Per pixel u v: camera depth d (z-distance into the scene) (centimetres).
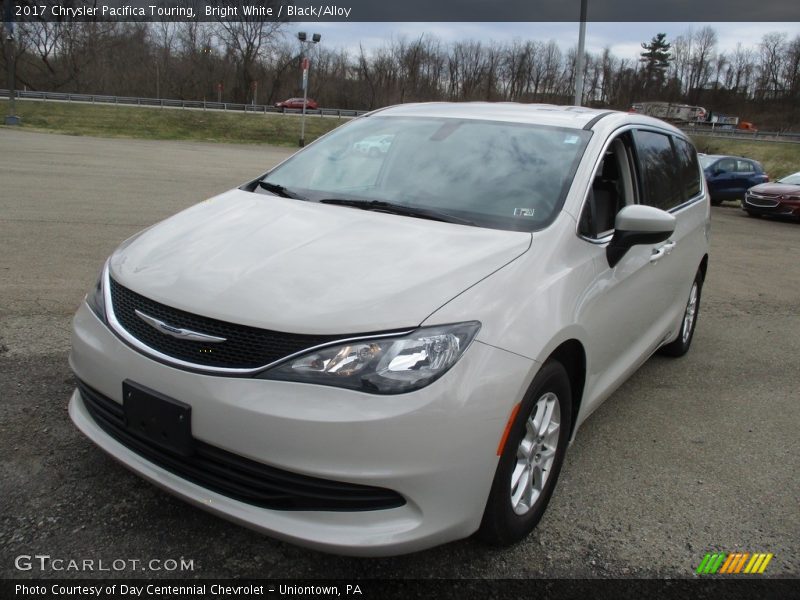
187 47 7312
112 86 7106
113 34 7062
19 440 316
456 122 371
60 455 306
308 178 360
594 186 329
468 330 229
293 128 4781
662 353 533
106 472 296
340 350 218
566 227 294
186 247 274
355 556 220
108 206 1074
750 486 337
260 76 7525
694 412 427
